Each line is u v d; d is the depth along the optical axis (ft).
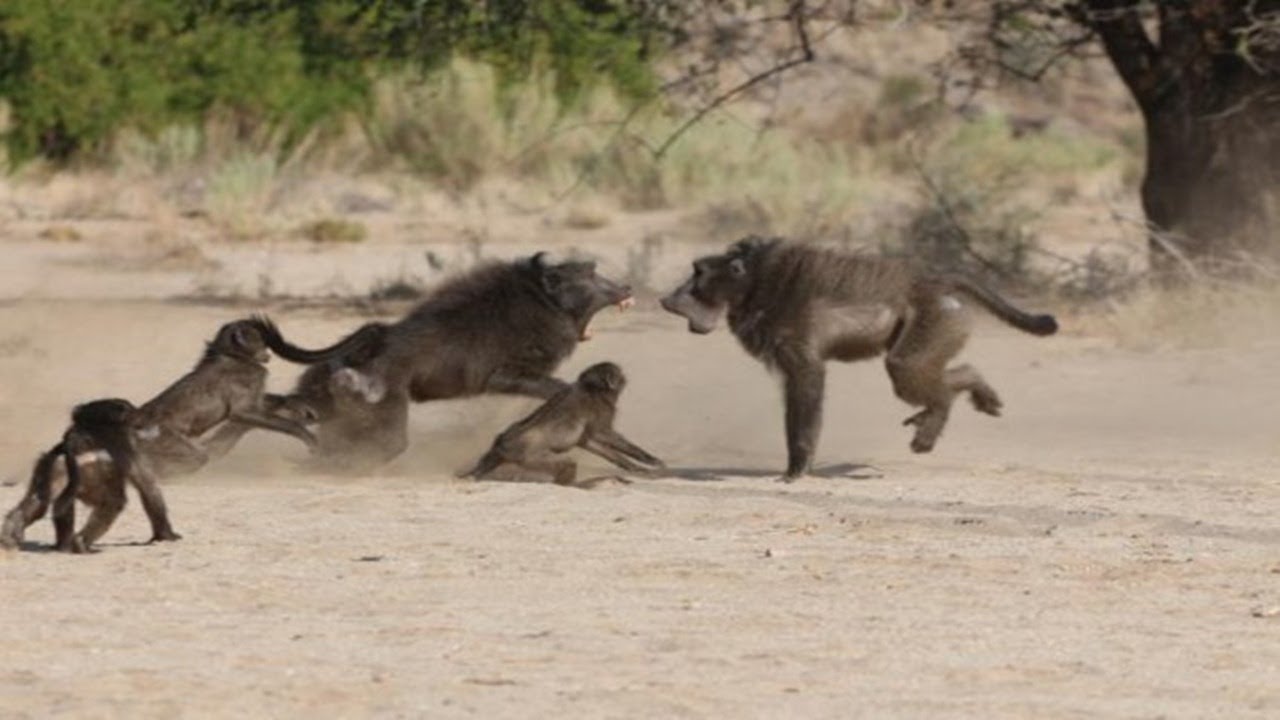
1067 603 102.06
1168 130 242.58
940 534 119.34
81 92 409.49
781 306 141.18
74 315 236.84
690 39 257.75
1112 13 236.22
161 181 394.32
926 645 93.45
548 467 137.39
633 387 185.88
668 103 289.33
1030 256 283.18
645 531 120.16
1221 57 241.35
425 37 259.60
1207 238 239.71
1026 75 253.85
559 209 374.43
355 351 139.95
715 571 108.78
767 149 403.13
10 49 407.23
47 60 407.23
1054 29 257.96
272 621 97.35
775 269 141.90
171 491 132.77
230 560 110.83
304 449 151.43
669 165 388.16
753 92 319.47
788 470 140.97
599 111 408.87
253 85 418.31
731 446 158.10
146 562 110.22
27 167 400.67
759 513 125.90
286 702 83.25
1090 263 254.88
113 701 83.20
